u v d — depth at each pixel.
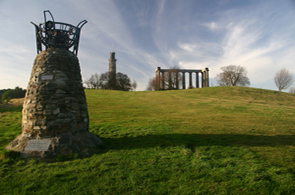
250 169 5.54
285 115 19.16
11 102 28.19
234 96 38.12
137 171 5.54
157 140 8.84
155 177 5.23
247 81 70.75
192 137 9.41
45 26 7.17
